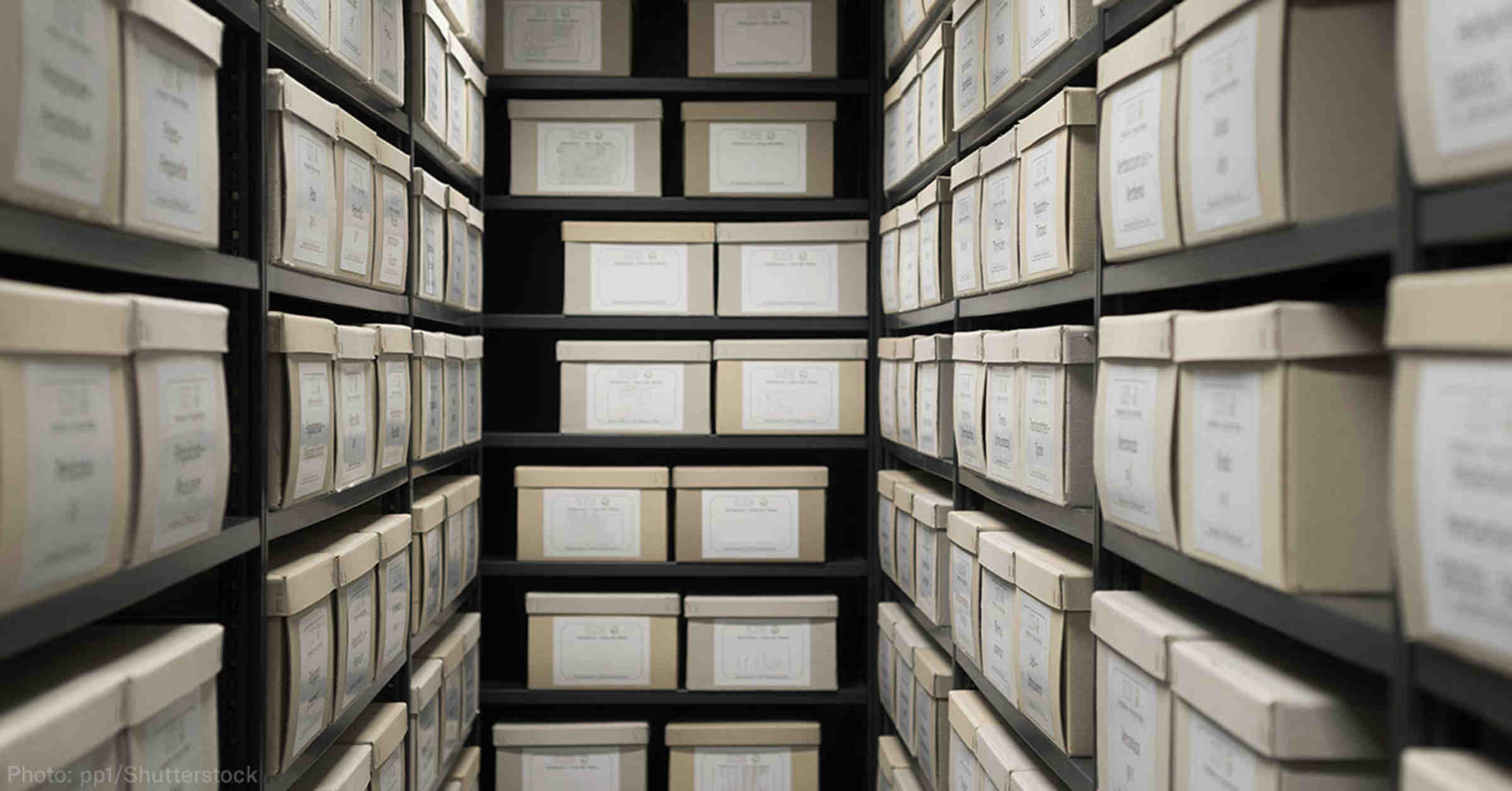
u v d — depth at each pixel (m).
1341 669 0.87
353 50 1.40
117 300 0.79
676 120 2.77
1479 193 0.59
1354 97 0.80
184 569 0.95
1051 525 1.38
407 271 1.72
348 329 1.36
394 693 1.74
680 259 2.50
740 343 2.49
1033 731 1.38
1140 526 1.06
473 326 2.33
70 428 0.74
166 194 0.90
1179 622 1.02
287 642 1.17
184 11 0.91
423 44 1.77
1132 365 1.06
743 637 2.46
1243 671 0.86
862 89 2.51
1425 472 0.61
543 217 2.80
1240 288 1.20
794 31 2.49
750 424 2.49
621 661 2.46
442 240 1.95
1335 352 0.79
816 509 2.49
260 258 1.13
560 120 2.49
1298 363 0.80
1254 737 0.80
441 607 1.98
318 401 1.27
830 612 2.46
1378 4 0.80
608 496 2.47
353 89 1.45
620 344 2.49
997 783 1.45
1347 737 0.77
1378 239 0.70
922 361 1.93
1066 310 1.83
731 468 2.48
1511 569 0.54
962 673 1.79
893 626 2.20
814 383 2.49
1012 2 1.45
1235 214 0.87
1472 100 0.57
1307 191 0.80
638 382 2.49
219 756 1.13
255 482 1.14
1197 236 0.94
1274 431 0.81
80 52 0.76
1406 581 0.63
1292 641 0.95
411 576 1.77
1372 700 0.79
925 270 1.93
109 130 0.80
